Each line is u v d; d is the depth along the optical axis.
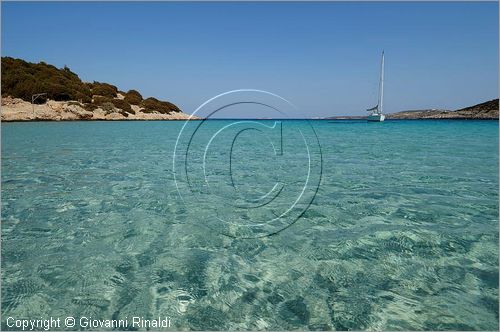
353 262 3.72
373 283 3.27
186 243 4.30
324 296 3.06
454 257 3.81
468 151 14.52
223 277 3.42
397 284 3.25
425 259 3.78
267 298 3.04
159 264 3.71
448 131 31.00
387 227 4.80
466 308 2.85
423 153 13.74
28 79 50.09
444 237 4.40
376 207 5.81
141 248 4.14
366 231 4.66
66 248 4.12
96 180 8.19
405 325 2.64
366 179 8.32
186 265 3.68
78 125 38.03
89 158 12.12
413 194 6.72
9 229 4.77
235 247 4.18
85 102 54.78
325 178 8.46
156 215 5.46
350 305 2.91
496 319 2.70
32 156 12.45
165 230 4.77
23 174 8.90
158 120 59.97
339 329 2.61
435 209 5.67
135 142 19.02
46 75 56.44
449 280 3.31
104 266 3.65
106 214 5.48
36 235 4.54
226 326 2.66
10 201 6.22
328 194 6.80
